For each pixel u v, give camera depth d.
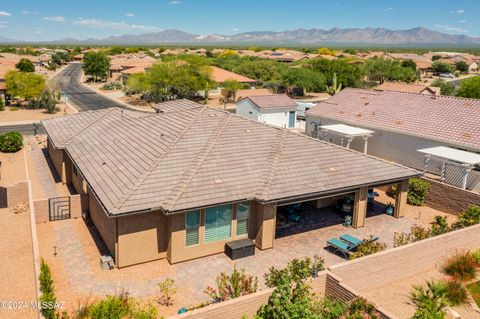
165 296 15.58
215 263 18.36
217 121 25.67
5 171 31.28
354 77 89.94
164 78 72.00
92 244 19.56
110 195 18.08
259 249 19.80
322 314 13.45
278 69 97.25
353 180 21.64
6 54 146.00
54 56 161.75
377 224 23.34
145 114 32.62
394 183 23.78
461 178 28.77
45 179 29.56
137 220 17.45
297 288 13.33
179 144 22.14
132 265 17.78
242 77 90.19
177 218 17.67
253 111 50.28
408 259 17.77
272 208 19.44
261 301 13.66
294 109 52.00
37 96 63.50
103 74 109.56
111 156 22.91
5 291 15.52
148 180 18.75
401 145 33.84
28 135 45.03
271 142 23.95
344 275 15.80
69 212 22.34
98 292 15.68
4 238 19.97
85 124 30.62
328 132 36.28
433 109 34.50
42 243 19.47
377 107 38.16
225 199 18.23
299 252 19.59
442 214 25.61
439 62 147.25
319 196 20.50
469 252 19.28
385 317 13.11
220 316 13.03
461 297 16.00
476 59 183.62
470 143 29.02
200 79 75.38
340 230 22.22
